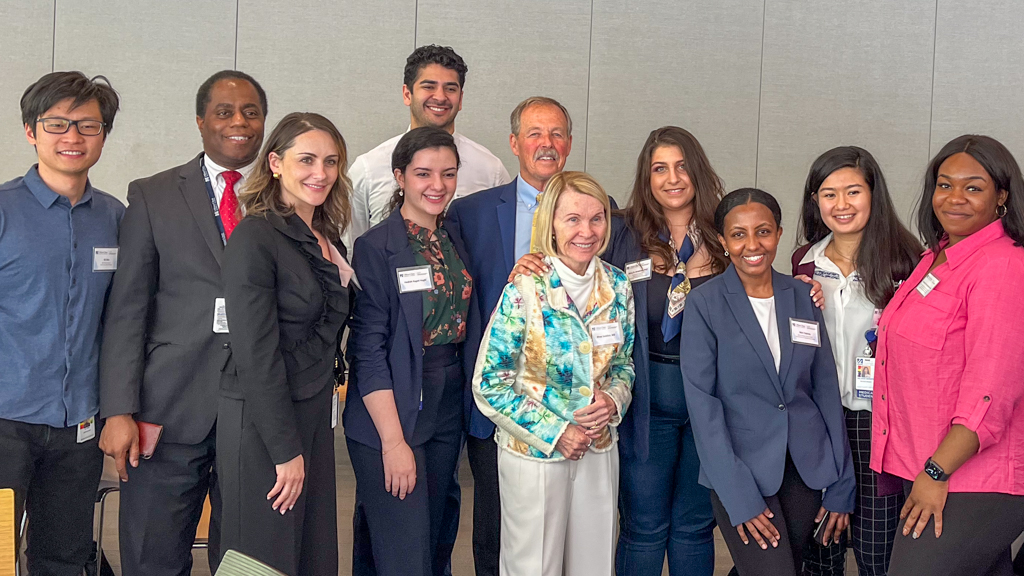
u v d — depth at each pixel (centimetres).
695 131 622
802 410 262
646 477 295
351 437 276
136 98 571
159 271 267
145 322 265
